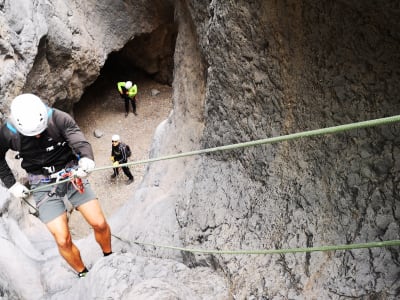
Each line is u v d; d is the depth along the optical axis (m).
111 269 3.52
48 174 3.49
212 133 4.43
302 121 3.45
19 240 5.67
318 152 3.36
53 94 10.05
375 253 2.88
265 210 3.76
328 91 3.16
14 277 4.60
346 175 3.14
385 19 2.57
